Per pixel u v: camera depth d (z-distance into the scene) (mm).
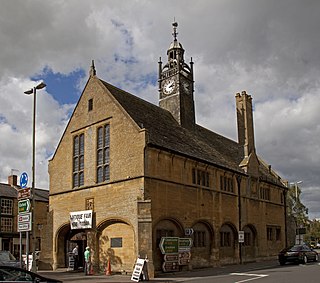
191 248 29750
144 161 26734
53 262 31828
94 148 30547
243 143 41250
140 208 26000
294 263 33438
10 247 50812
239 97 42625
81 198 30578
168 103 37750
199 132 39688
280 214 45312
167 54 39062
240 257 35531
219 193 33875
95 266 28312
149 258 25125
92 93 31875
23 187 20078
